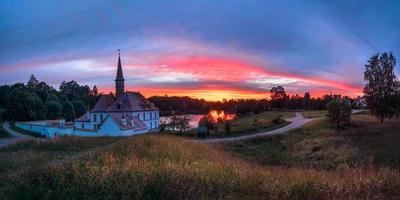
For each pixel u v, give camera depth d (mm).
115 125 64250
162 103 172625
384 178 9148
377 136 32094
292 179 9508
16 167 16781
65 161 14906
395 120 55031
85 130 67625
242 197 8258
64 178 9805
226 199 8109
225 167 11359
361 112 79500
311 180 9094
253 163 24859
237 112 127125
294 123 63812
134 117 75500
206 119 76125
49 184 9719
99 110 81375
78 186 9156
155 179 9117
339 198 8023
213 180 9289
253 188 8773
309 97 132750
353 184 8906
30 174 10828
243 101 130625
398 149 24000
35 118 107688
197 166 11430
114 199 8328
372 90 54594
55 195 8852
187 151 19797
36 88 152875
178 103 176125
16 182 10297
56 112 117625
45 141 30578
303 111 111750
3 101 134750
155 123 90500
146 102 89000
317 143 33344
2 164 17609
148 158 15430
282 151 34406
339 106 48438
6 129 83375
